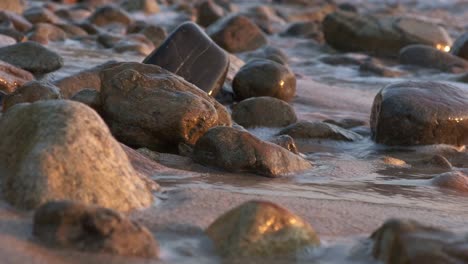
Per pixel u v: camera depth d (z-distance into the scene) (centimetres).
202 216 1155
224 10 5044
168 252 1005
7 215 1048
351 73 3472
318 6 6000
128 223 985
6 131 1199
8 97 1795
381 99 2117
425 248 959
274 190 1435
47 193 1073
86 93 1766
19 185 1095
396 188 1566
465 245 972
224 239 1033
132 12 4894
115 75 1739
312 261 1023
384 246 1016
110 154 1153
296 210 1266
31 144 1130
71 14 4312
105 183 1118
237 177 1529
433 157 1850
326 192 1466
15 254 915
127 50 3166
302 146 1995
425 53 3647
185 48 2261
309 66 3612
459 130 2073
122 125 1692
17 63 2355
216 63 2270
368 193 1498
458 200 1488
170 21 4759
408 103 2069
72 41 3381
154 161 1567
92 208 984
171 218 1128
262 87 2411
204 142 1609
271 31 4581
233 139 1591
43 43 3194
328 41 4166
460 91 2181
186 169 1565
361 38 4038
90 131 1148
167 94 1714
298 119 2292
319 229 1172
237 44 3703
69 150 1109
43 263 901
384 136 2073
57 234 963
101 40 3353
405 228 1009
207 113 1697
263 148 1585
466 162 1955
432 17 6241
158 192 1276
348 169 1719
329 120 2289
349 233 1165
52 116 1151
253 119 2148
